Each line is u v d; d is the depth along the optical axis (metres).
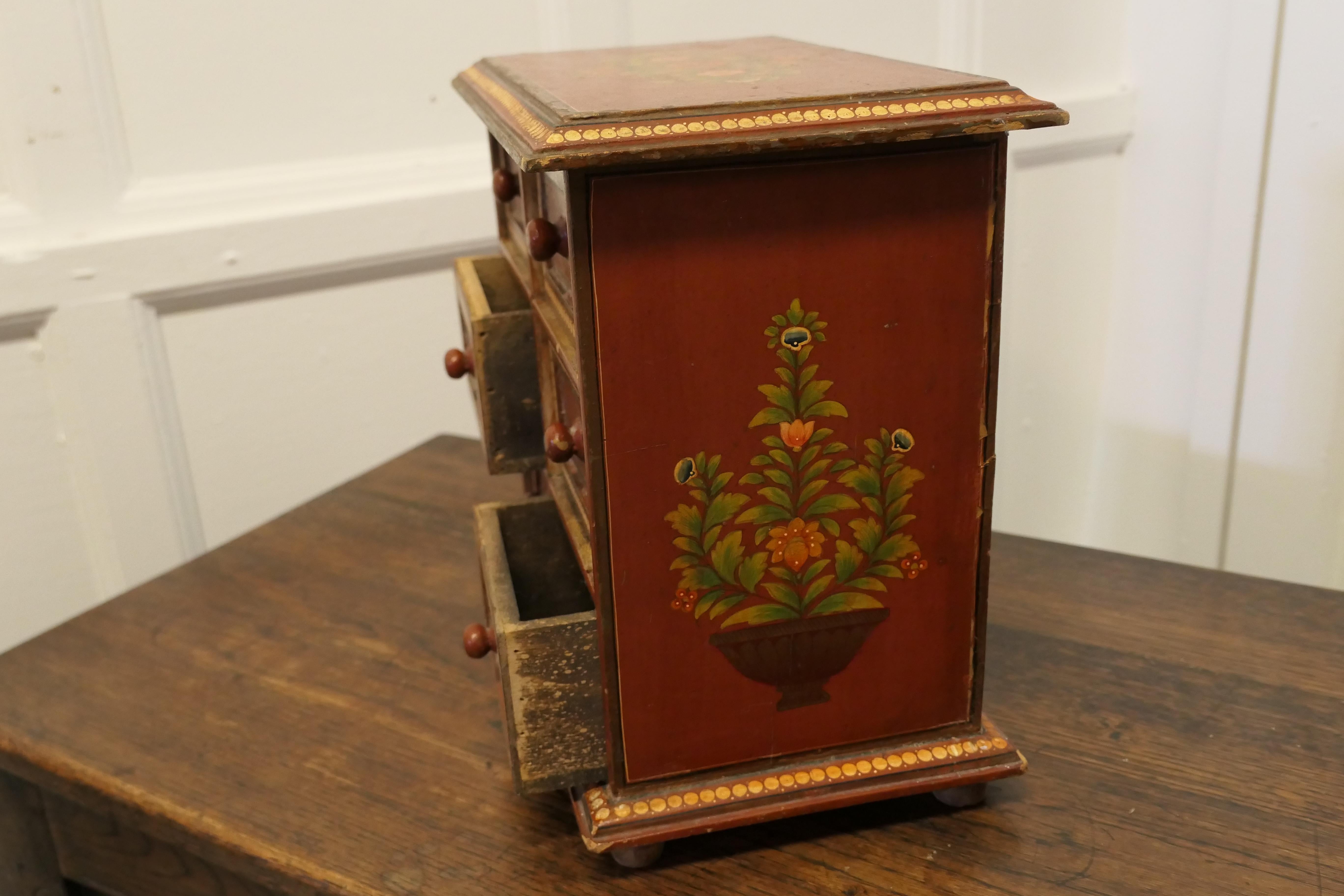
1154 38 1.63
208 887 0.87
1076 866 0.73
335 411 1.52
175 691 0.97
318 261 1.42
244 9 1.33
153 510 1.41
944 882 0.72
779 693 0.77
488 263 1.15
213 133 1.36
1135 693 0.91
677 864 0.76
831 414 0.71
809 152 0.65
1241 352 1.59
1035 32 1.63
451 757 0.87
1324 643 0.97
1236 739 0.85
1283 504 1.59
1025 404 1.82
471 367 1.05
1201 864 0.73
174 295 1.36
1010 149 1.61
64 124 1.26
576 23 1.47
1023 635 1.00
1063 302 1.78
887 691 0.78
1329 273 1.46
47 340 1.31
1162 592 1.06
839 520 0.73
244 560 1.21
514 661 0.73
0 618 1.38
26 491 1.35
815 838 0.77
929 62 1.63
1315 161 1.44
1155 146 1.67
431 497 1.34
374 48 1.42
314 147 1.42
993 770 0.78
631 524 0.70
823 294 0.68
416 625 1.07
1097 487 1.91
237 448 1.47
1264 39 1.45
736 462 0.70
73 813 0.93
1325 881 0.70
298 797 0.83
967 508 0.75
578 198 0.63
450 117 1.49
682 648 0.74
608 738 0.75
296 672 1.00
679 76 0.78
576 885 0.74
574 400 0.82
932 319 0.70
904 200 0.68
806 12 1.56
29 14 1.21
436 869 0.76
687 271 0.66
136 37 1.29
